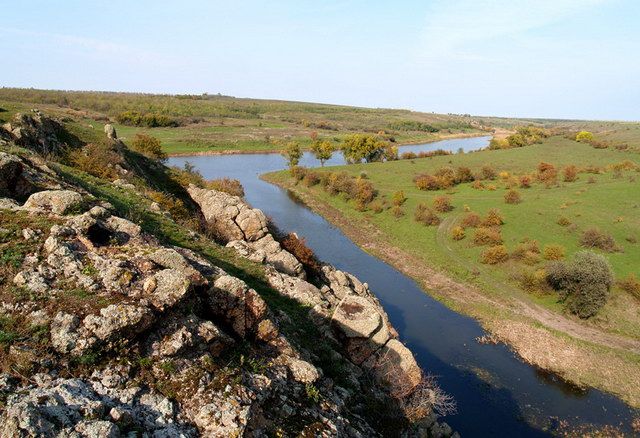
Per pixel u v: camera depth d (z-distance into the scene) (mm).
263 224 33781
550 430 28562
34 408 7703
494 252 54438
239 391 10703
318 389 14008
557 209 70250
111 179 33188
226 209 34125
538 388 32875
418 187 90438
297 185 99375
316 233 69875
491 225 64875
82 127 46656
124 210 24000
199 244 24609
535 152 131375
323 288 27328
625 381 33812
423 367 34719
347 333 20609
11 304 10195
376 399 18406
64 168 28312
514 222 66125
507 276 51500
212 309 13289
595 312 41781
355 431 13367
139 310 10516
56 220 13609
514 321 42250
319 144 125438
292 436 11039
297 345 16438
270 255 28656
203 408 9859
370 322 20797
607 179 89438
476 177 96812
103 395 9227
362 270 55594
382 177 100500
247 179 106375
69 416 8156
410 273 54594
